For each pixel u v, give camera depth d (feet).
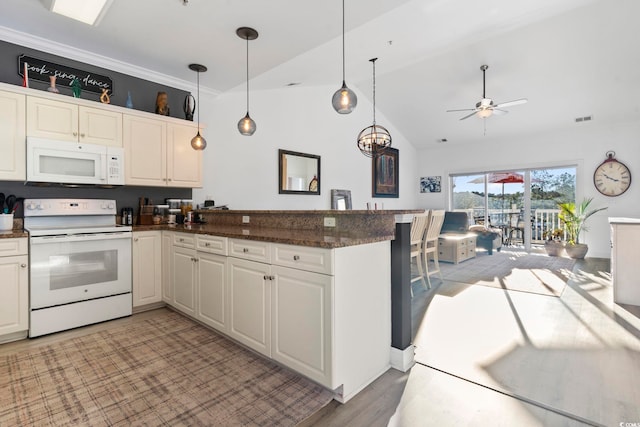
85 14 7.48
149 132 10.73
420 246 13.34
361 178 21.71
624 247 10.89
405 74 18.16
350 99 7.52
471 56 15.64
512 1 10.56
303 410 5.36
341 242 5.57
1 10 7.84
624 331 8.52
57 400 5.59
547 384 6.08
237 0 7.29
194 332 8.54
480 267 17.40
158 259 10.35
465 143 25.77
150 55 10.14
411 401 5.64
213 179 13.58
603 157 20.06
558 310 10.25
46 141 8.67
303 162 17.62
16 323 7.86
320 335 5.62
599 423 4.97
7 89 8.16
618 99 17.39
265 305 6.66
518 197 23.67
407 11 9.73
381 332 6.61
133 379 6.25
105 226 9.80
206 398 5.66
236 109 14.47
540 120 20.53
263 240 6.60
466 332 8.59
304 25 8.36
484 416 5.18
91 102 9.47
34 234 8.03
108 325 9.04
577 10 12.22
